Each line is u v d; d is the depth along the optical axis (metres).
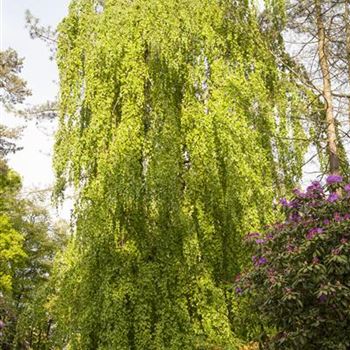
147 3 10.27
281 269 6.11
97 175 9.34
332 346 5.46
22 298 20.95
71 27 10.81
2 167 17.75
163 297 8.84
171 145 9.24
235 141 9.51
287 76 11.43
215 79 10.08
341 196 6.68
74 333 8.73
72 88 10.18
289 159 10.45
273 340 6.21
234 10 11.16
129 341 8.52
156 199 8.91
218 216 9.59
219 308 8.94
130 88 9.59
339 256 5.48
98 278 8.89
